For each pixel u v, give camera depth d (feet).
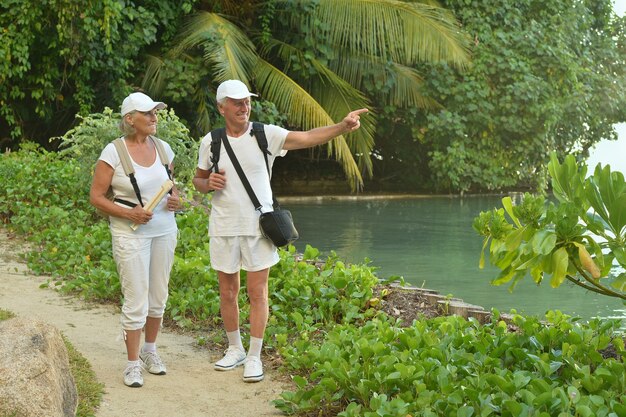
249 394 19.56
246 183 20.26
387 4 63.67
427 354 19.40
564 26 75.77
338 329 22.79
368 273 28.58
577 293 33.68
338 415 17.17
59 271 30.60
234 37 59.67
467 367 18.66
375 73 66.95
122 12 55.98
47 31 54.80
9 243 35.47
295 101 60.54
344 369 18.29
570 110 73.56
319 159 75.56
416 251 42.16
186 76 57.77
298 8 63.41
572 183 17.61
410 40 64.03
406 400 17.39
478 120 70.44
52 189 41.14
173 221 20.44
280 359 21.81
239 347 21.53
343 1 63.57
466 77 70.13
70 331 23.94
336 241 45.09
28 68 53.36
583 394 17.71
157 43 61.46
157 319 20.66
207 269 28.14
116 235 19.62
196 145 40.50
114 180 19.58
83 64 55.98
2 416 13.93
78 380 19.11
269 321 24.49
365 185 76.13
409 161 75.36
